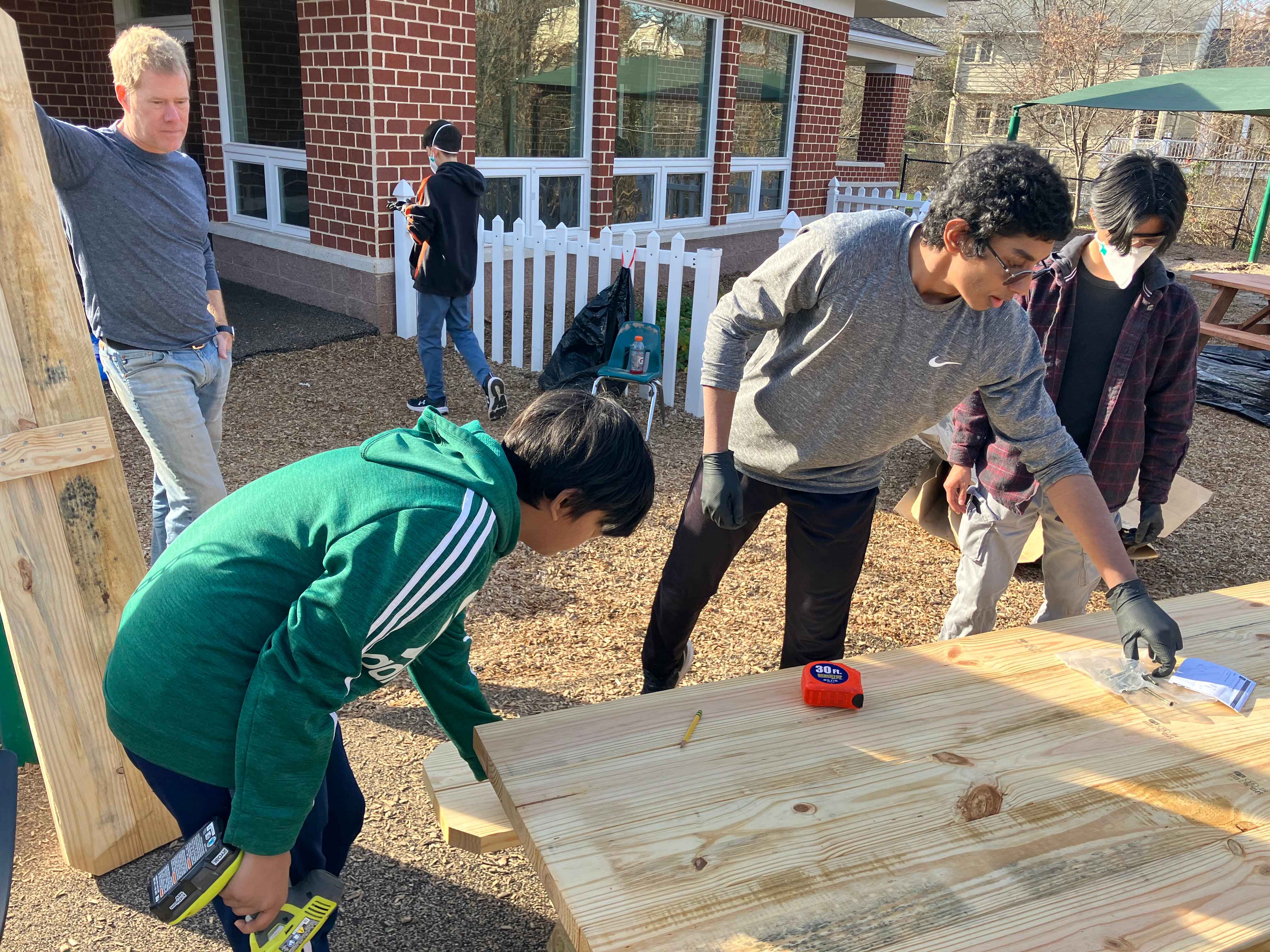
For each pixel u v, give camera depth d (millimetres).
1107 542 1992
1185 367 2680
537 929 2096
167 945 1987
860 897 1282
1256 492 5504
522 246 6520
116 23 8547
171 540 2916
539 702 2922
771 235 11328
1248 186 16906
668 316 6012
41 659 1971
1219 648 2096
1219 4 25859
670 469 5180
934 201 1827
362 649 1217
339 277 7195
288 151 7301
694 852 1343
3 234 1822
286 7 7344
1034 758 1633
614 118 8562
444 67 6879
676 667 2738
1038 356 2092
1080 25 23094
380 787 2504
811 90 11164
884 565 4258
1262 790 1591
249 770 1215
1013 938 1232
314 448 4973
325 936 1524
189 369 2830
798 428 2240
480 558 1221
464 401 5977
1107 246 2533
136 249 2650
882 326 2016
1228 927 1278
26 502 1916
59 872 2184
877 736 1670
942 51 14969
